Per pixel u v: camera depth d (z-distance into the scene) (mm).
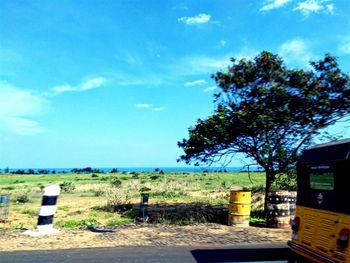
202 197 25578
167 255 9227
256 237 11602
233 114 15141
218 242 10828
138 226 13672
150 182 44062
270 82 15266
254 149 16109
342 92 14586
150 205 20672
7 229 13258
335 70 14641
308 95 14445
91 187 38812
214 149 16516
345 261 6285
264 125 14766
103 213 18156
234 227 13453
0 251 9539
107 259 8781
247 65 15672
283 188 16500
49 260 8641
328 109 14656
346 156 6551
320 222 7012
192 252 9555
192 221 14438
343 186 6547
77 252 9461
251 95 15500
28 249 9781
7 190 34625
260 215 16484
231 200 13766
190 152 16688
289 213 13273
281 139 15664
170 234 12016
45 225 12133
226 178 59812
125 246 10227
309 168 7535
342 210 6508
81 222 14891
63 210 19828
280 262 8617
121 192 27516
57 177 76500
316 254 6965
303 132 15273
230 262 8617
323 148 7363
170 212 16922
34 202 24453
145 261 8641
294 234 7754
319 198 7137
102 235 11758
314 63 14844
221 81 15805
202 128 16312
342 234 6406
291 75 14961
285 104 14805
